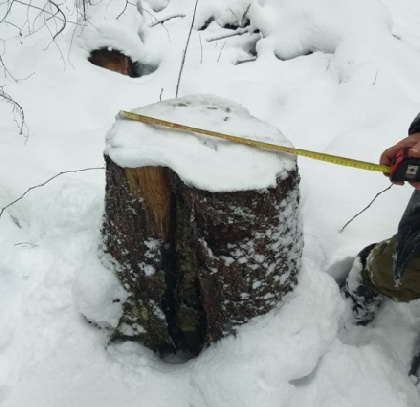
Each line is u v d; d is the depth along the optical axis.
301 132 3.05
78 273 1.92
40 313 1.99
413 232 1.67
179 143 1.60
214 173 1.48
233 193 1.45
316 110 3.19
